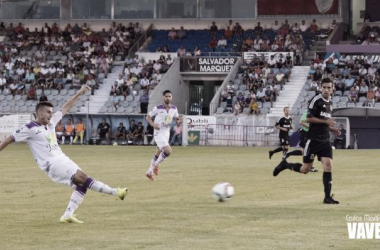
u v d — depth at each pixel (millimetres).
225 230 23828
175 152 73688
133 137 93750
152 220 25938
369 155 68812
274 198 32375
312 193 34438
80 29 121500
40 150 25531
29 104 106250
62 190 35938
